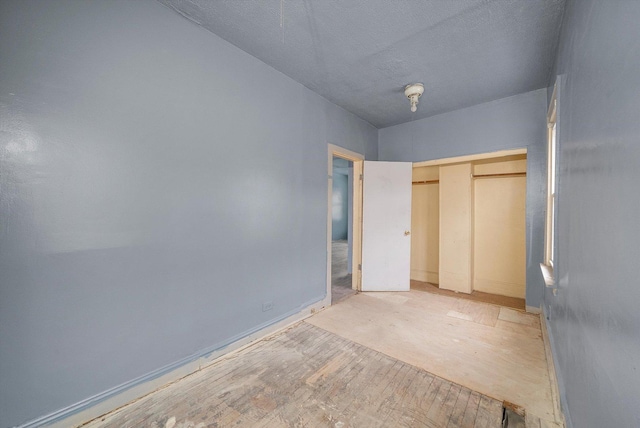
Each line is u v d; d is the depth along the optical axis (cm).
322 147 300
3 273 118
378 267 369
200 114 187
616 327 72
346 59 226
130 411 147
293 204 263
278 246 248
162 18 166
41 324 127
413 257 434
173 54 172
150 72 162
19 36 120
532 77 254
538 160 281
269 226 239
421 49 211
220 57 198
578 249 115
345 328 251
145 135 160
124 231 153
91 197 141
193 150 183
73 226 136
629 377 63
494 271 359
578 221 116
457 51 213
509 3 162
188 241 181
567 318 136
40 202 126
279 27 186
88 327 141
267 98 235
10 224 120
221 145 200
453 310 295
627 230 66
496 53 215
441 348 213
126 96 152
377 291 368
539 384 169
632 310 62
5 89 117
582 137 111
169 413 146
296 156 266
